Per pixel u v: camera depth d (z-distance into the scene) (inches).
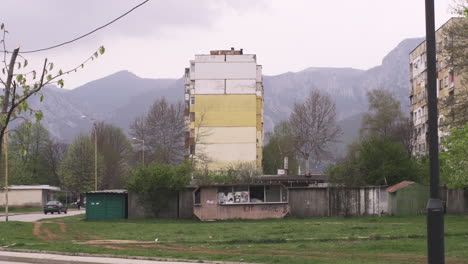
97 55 524.1
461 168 1433.3
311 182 2359.7
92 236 1195.9
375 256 764.6
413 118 3651.6
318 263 667.4
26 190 3486.7
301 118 3796.8
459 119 1660.9
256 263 674.8
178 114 3683.6
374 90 3452.3
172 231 1315.2
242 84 3408.0
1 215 2485.2
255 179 2285.9
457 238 1016.9
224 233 1226.0
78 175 3799.2
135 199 1921.8
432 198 438.3
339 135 3841.0
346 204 1843.0
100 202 1903.3
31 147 4367.6
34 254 826.8
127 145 4261.8
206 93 3403.1
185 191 1891.0
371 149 1978.3
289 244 967.6
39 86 506.3
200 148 3026.6
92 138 4143.7
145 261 713.6
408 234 1093.8
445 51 1782.7
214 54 3481.8
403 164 1948.8
